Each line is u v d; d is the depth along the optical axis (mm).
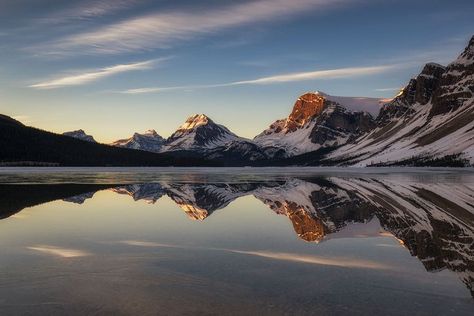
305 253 23766
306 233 30328
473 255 23484
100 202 51719
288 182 99375
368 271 20000
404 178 115438
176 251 24031
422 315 14531
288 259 22281
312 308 15133
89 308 15102
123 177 125875
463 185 82188
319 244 26391
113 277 18797
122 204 49688
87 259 22031
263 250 24484
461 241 27531
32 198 55156
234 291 16953
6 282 17969
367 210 43844
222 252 23891
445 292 16891
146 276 18953
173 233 29984
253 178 121688
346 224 34719
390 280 18500
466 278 18938
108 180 106312
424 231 31203
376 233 30469
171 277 18812
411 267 20703
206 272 19641
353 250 24594
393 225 34062
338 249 24891
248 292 16828
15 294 16500
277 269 20250
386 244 26453
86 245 25562
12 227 32188
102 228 31984
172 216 39281
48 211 42219
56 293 16609
